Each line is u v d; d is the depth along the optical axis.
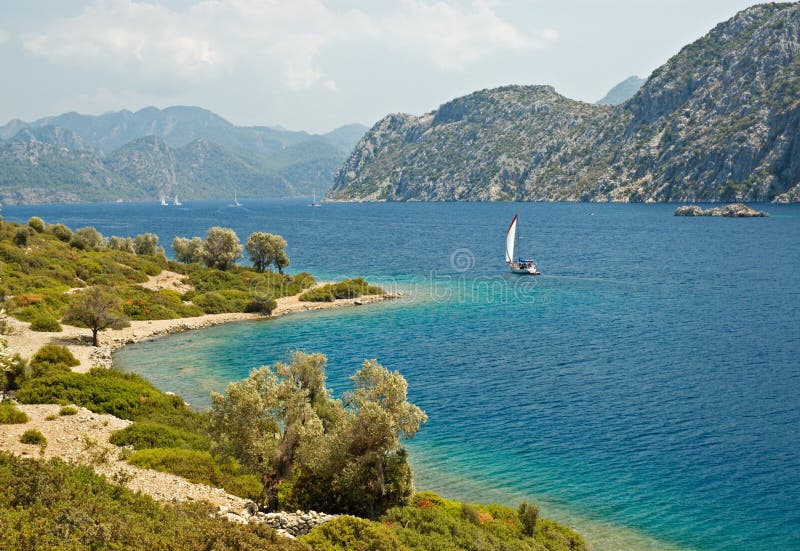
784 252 153.38
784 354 64.44
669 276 123.56
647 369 60.59
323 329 84.81
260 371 33.28
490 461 40.75
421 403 52.22
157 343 77.94
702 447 41.91
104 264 113.88
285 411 32.09
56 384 46.88
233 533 20.75
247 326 88.44
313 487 31.39
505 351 69.38
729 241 181.25
